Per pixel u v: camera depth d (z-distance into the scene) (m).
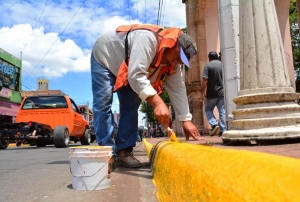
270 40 3.01
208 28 11.09
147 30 2.50
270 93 2.89
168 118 2.28
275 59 2.99
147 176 2.44
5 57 22.73
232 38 4.68
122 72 2.53
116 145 2.97
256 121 2.88
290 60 7.12
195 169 1.03
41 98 9.56
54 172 2.99
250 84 3.06
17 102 24.80
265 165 0.61
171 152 1.69
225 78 4.78
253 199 0.56
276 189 0.51
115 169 2.84
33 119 9.38
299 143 2.63
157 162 2.18
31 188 2.21
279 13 7.11
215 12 11.15
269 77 2.96
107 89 2.75
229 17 4.73
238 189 0.63
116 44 2.66
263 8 3.05
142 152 5.14
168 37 2.42
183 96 2.91
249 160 0.70
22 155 5.77
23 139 9.39
